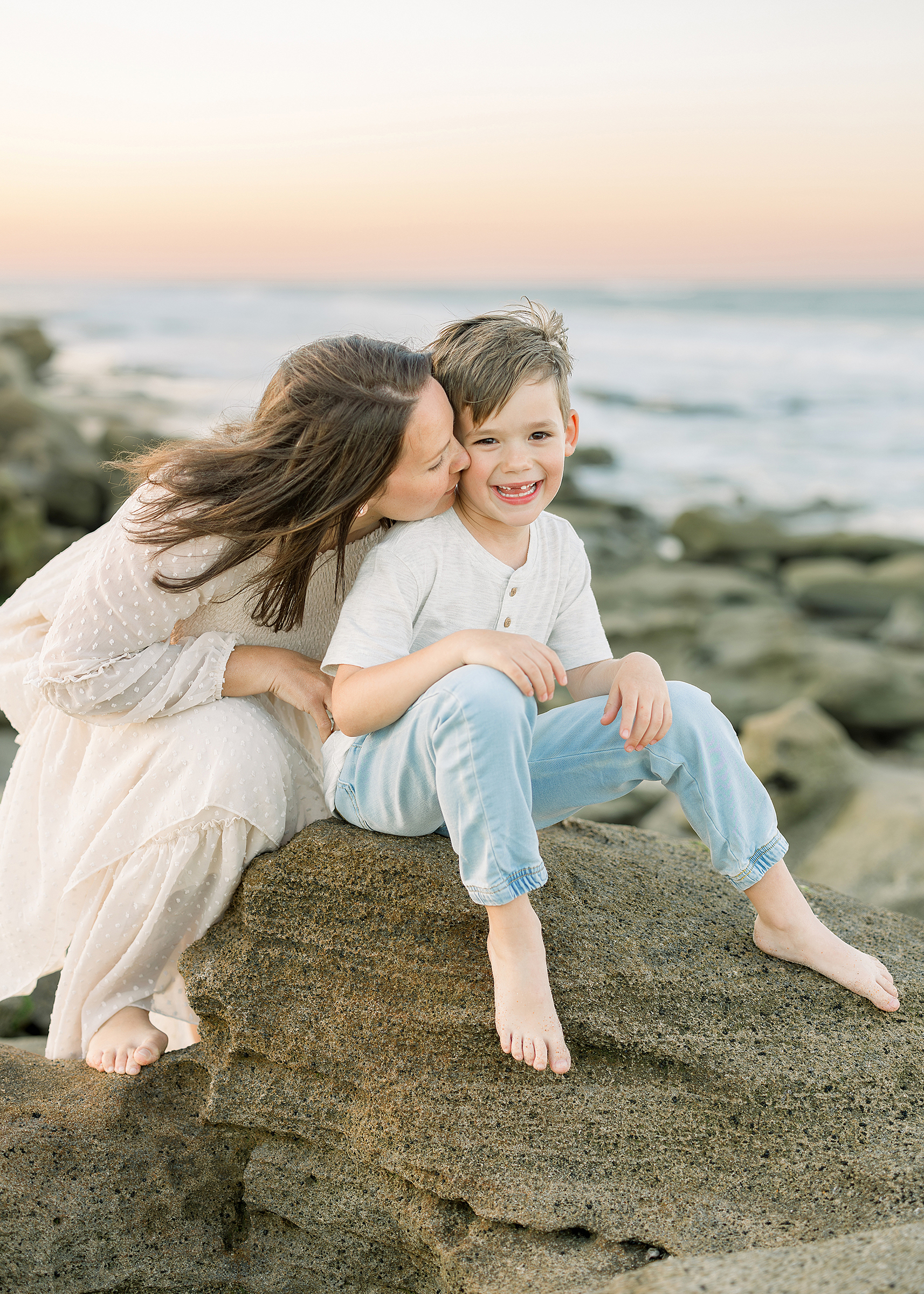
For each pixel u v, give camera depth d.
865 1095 2.07
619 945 2.23
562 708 2.36
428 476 2.17
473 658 2.08
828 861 5.59
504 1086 2.09
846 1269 1.63
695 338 45.88
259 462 2.18
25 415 14.99
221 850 2.30
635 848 2.71
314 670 2.36
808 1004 2.19
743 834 2.20
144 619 2.28
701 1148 2.04
